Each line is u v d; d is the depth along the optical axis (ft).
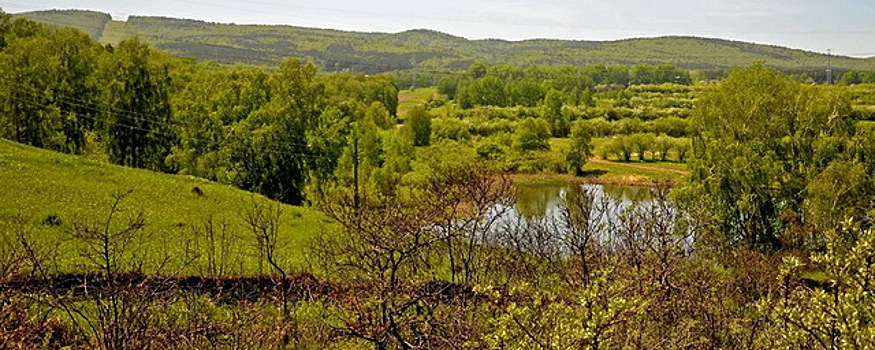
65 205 101.09
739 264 74.69
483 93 594.65
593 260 54.65
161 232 96.02
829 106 158.40
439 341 40.24
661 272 47.42
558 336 29.60
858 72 534.37
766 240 151.53
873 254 28.37
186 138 187.01
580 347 28.86
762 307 33.83
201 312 44.06
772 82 164.45
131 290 36.55
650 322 42.65
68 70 188.24
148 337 35.70
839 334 28.19
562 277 55.36
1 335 35.01
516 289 34.96
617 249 57.00
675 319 45.03
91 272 63.21
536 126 327.26
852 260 28.53
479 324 42.45
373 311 38.78
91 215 98.63
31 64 183.83
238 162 186.19
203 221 105.19
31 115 182.39
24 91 181.27
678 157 345.51
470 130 421.59
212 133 187.21
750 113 160.56
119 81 186.50
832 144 153.07
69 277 60.03
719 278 62.44
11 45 192.13
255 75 196.85
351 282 41.24
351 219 41.70
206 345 42.16
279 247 94.43
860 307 27.43
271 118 186.19
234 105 193.67
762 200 152.56
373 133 194.49
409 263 49.39
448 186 51.19
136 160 191.31
